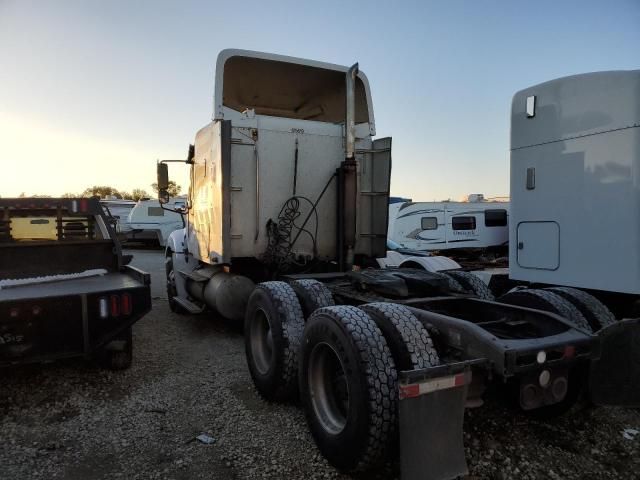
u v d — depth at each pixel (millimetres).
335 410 3389
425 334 3109
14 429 3771
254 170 6074
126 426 3834
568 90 4676
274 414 4074
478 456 3342
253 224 6078
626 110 4219
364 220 6664
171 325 7406
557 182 4770
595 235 4445
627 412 4027
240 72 6707
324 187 6414
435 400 2750
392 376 2912
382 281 4266
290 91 7359
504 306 3824
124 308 4676
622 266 4238
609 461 3295
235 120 5980
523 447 3467
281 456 3381
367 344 2959
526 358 2896
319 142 6371
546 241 4879
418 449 2689
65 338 4391
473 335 3014
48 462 3283
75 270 6395
